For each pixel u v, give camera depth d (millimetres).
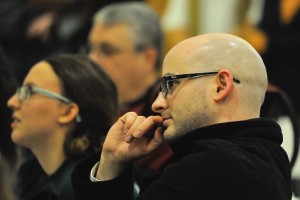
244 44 4707
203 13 11336
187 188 4293
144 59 8219
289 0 10445
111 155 4879
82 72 5992
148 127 4727
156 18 8359
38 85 5973
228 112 4582
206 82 4602
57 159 5922
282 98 6406
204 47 4652
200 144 4426
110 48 8172
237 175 4266
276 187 4371
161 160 6508
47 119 5922
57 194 5738
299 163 7934
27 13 10664
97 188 4805
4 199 6250
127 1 10672
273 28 10438
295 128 6320
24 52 10586
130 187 4922
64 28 10500
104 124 5934
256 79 4637
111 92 6062
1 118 6676
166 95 4691
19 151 6719
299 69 10195
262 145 4500
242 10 10664
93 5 10453
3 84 6703
